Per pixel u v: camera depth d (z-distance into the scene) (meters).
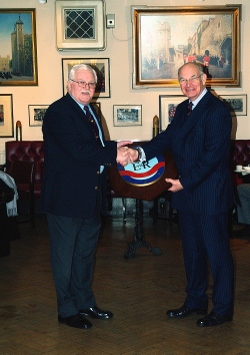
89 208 3.70
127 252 6.02
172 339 3.55
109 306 4.28
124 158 3.82
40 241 7.05
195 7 9.31
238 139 9.58
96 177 3.72
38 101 9.45
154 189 4.46
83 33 9.29
